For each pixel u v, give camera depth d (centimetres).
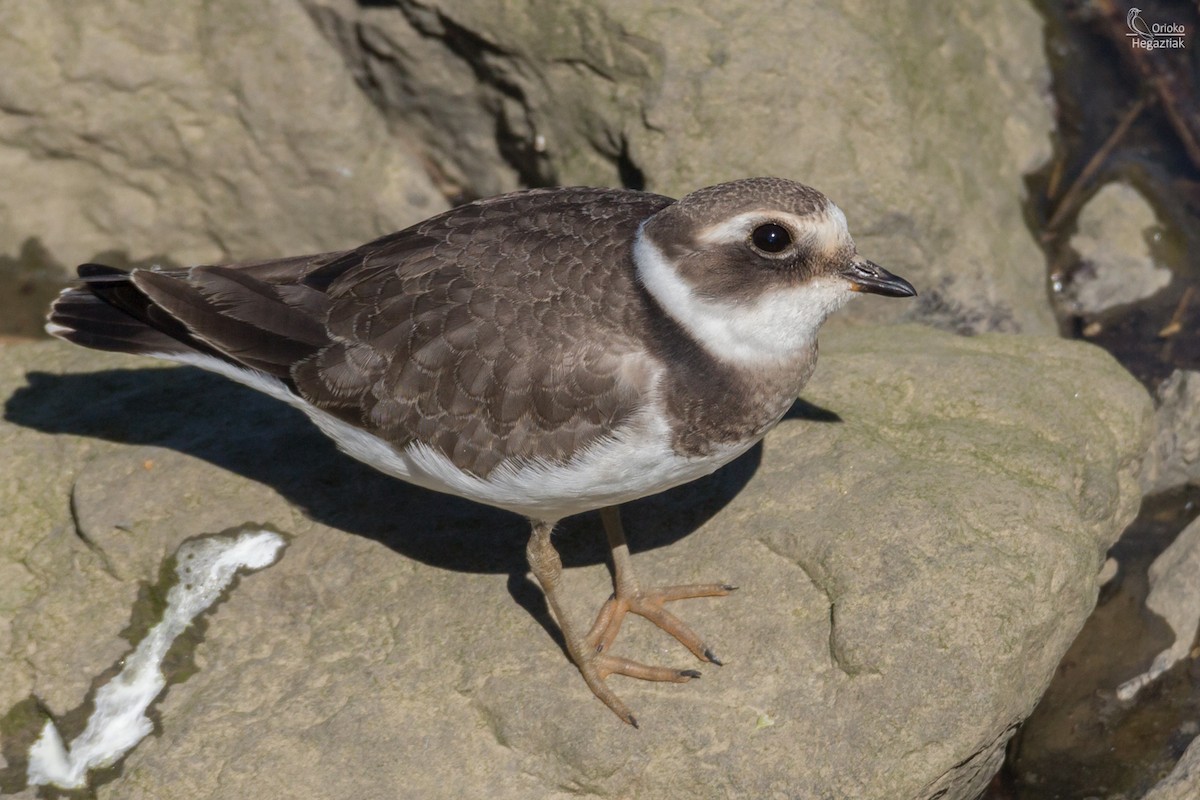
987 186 1212
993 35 1287
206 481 947
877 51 1141
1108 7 1332
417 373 780
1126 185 1257
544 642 845
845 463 902
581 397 757
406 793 788
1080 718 921
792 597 839
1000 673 784
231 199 1272
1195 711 909
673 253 763
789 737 784
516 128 1212
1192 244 1233
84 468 959
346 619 870
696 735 790
